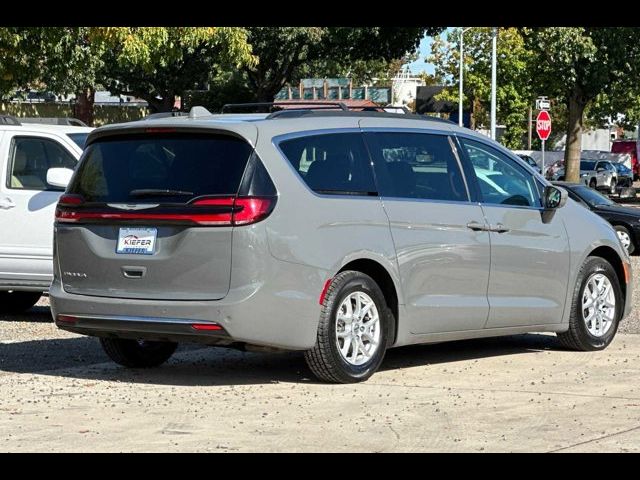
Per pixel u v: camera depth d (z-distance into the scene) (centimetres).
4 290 1325
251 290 858
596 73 4138
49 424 770
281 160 885
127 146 918
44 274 1271
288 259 871
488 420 782
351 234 908
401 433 745
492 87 4194
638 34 4009
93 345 1126
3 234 1270
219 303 857
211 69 5319
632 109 6481
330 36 4956
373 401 846
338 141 927
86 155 938
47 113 5072
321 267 888
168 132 902
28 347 1112
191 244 868
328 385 909
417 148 980
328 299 894
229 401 846
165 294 879
